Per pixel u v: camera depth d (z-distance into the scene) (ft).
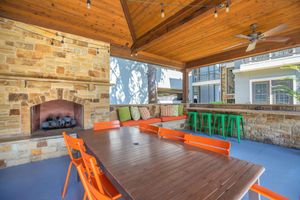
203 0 8.01
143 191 2.54
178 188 2.62
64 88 10.41
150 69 22.13
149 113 15.93
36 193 6.14
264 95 21.01
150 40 11.73
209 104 17.70
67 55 10.64
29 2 8.75
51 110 11.66
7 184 6.76
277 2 8.29
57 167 8.39
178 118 17.28
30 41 9.30
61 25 10.28
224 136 14.85
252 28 10.65
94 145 5.05
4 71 8.54
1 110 8.46
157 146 4.96
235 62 24.57
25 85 9.07
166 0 8.93
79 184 6.78
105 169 3.53
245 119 14.43
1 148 8.16
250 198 3.48
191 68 19.39
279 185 6.66
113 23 11.66
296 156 9.99
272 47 12.37
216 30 11.32
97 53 12.07
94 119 11.71
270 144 12.73
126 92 21.25
